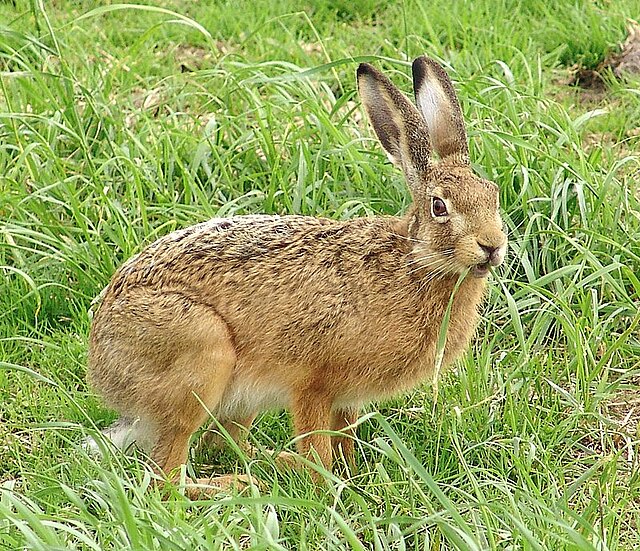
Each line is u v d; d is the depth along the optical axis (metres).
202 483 10.30
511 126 14.08
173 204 12.95
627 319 12.41
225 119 14.22
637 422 11.16
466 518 9.37
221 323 10.19
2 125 14.17
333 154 13.35
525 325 12.38
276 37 18.03
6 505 8.38
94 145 14.24
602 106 16.62
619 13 18.12
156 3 19.34
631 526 9.59
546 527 8.80
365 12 19.02
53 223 13.13
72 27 16.98
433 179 10.12
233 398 10.53
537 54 16.95
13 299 12.52
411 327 10.23
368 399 10.64
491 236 9.81
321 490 9.88
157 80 16.48
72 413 10.98
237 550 8.02
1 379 11.40
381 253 10.30
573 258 12.84
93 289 12.55
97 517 9.48
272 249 10.36
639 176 14.38
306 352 10.27
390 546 9.09
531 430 10.61
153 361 10.13
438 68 10.88
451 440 10.33
